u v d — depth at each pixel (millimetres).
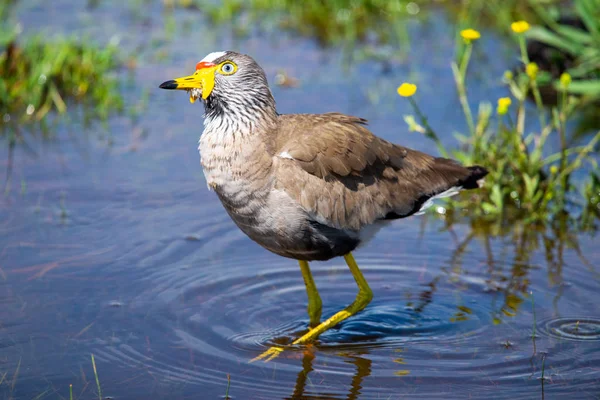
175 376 8688
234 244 11461
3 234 11250
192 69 16391
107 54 16109
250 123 9305
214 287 10445
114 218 11797
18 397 8242
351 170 9422
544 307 10070
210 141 9422
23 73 15414
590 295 10297
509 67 16875
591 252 11391
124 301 9992
